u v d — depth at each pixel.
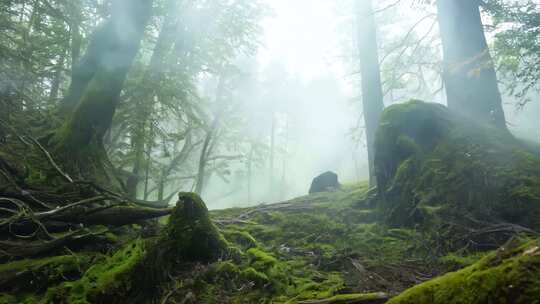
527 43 6.02
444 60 8.05
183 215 4.79
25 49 8.05
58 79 11.30
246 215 8.83
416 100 7.58
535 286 1.54
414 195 6.29
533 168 5.32
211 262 4.63
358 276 4.25
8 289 3.81
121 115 10.61
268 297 3.79
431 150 6.79
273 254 5.19
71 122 7.45
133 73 11.40
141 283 3.93
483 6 7.45
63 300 3.56
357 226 6.84
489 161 5.67
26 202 5.28
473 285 1.77
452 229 5.16
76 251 4.83
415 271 4.36
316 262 5.02
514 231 4.54
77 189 6.18
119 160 11.61
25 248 4.44
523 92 6.73
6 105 7.07
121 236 5.64
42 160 6.76
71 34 10.45
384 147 7.60
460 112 7.57
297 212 8.90
